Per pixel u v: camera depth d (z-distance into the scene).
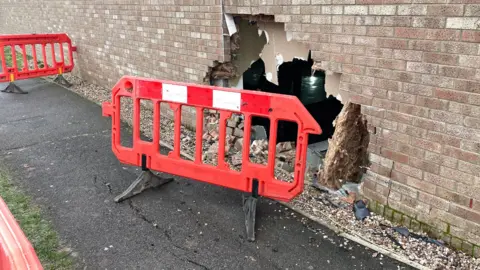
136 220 3.87
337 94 4.23
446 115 3.25
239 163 5.07
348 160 4.35
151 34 6.65
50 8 9.85
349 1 3.71
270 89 6.55
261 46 5.39
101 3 7.77
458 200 3.30
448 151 3.29
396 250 3.41
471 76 3.05
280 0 4.39
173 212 4.02
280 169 4.90
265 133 5.96
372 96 3.74
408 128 3.52
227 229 3.74
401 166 3.64
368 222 3.80
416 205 3.59
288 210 4.04
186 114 6.26
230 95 3.72
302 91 6.84
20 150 5.56
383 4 3.46
